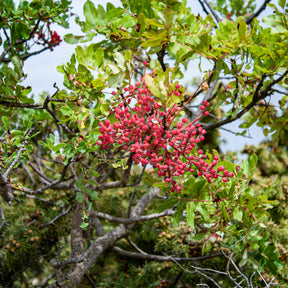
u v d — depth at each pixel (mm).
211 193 2729
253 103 3756
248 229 2943
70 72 2967
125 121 2463
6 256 5062
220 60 3154
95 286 5395
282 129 4668
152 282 5660
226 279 4414
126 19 3055
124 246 6047
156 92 2311
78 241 4262
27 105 3004
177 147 2453
